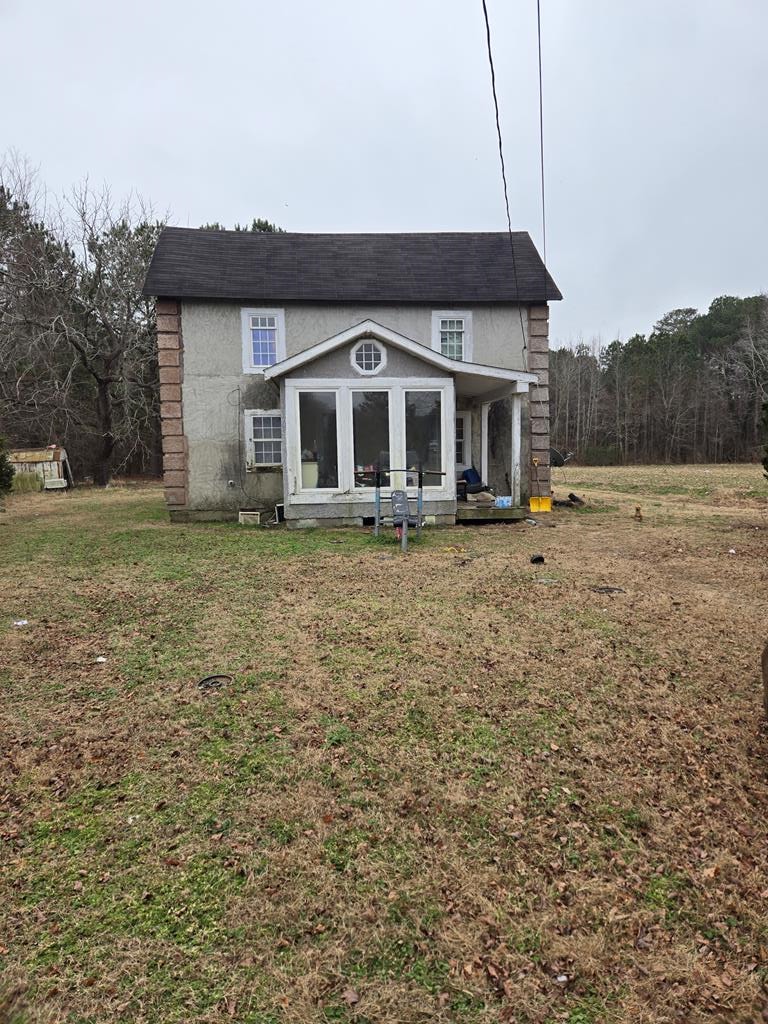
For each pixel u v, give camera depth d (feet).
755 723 12.12
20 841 8.90
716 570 25.67
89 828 9.19
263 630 18.03
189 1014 6.21
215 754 11.21
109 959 6.88
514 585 23.00
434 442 37.96
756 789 9.98
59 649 16.69
